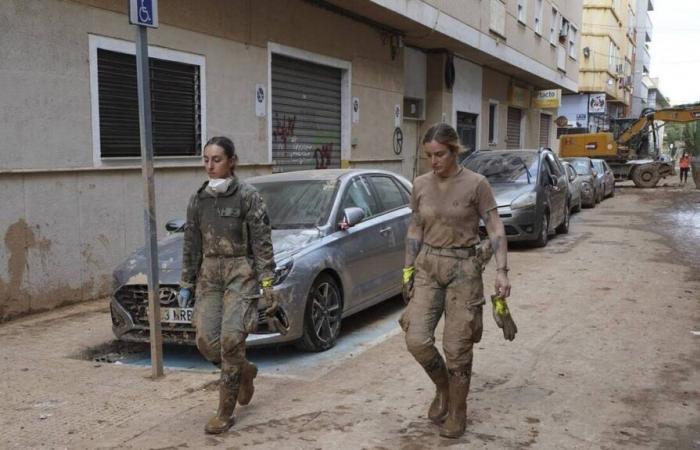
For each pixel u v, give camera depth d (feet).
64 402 15.17
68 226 25.08
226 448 12.68
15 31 22.89
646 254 36.09
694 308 23.52
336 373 17.16
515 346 19.08
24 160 23.40
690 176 145.48
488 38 63.36
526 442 12.81
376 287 22.54
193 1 30.89
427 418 13.96
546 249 38.45
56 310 24.56
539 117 98.63
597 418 13.98
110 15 26.50
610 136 101.30
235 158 13.33
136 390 15.96
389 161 52.21
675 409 14.48
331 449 12.59
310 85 42.09
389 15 45.52
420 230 13.17
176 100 30.58
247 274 13.15
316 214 21.15
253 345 17.56
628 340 19.60
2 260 22.72
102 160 26.48
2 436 13.35
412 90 58.95
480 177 12.55
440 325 22.11
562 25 94.22
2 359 18.61
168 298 18.30
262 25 35.86
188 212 13.51
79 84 25.30
